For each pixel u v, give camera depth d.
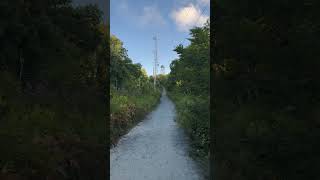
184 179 9.02
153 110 42.62
